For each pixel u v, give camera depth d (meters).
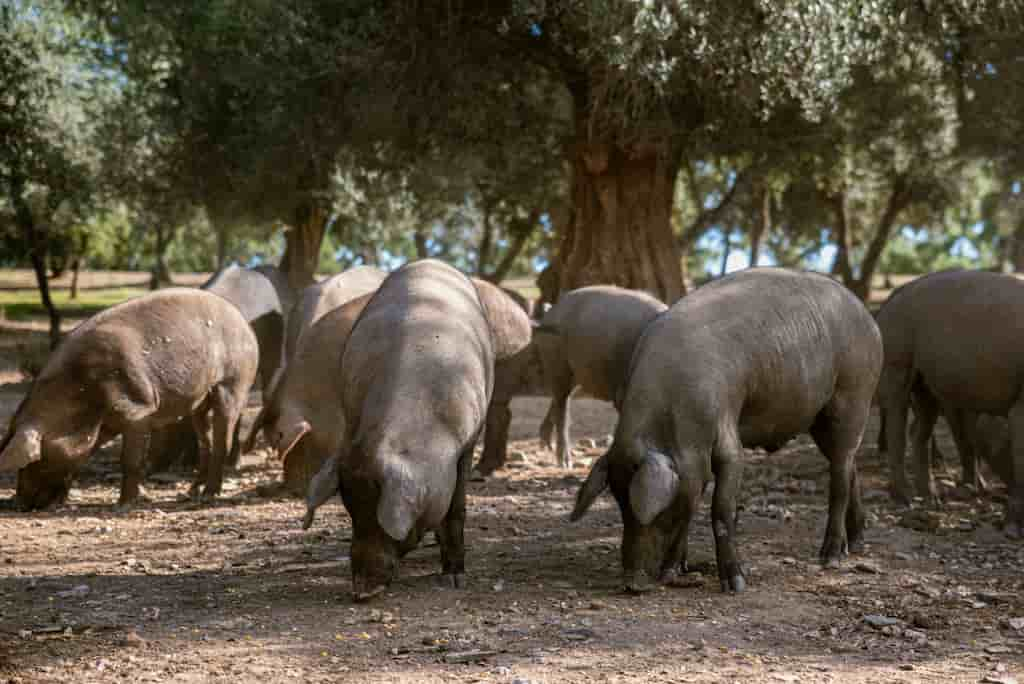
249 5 24.00
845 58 19.72
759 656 6.40
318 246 35.66
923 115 30.22
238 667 6.23
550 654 6.41
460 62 24.22
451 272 9.01
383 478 7.00
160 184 31.22
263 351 15.82
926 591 7.93
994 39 23.11
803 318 8.38
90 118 29.00
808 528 10.27
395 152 28.03
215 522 10.75
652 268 25.39
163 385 11.52
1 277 66.88
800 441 15.67
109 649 6.57
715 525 7.96
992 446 11.27
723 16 19.09
